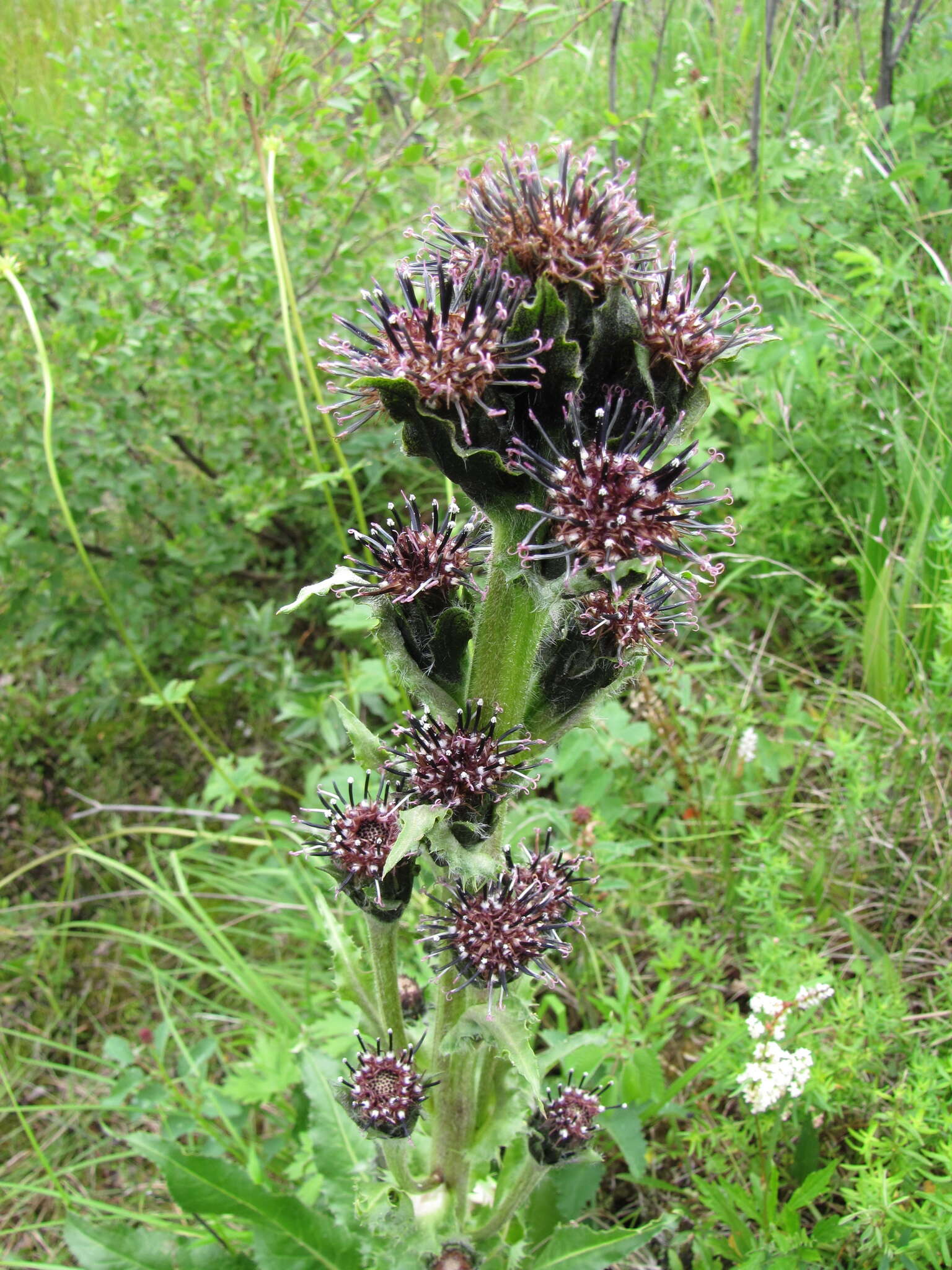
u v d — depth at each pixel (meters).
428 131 0.46
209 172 0.51
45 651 0.55
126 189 0.57
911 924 0.38
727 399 0.49
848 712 0.44
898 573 0.46
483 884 0.22
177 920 0.50
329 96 0.47
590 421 0.19
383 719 0.50
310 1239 0.29
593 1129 0.25
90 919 0.51
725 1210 0.28
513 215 0.18
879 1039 0.31
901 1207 0.28
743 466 0.50
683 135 0.62
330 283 0.51
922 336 0.48
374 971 0.25
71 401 0.47
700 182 0.58
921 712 0.40
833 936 0.38
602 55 0.69
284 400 0.50
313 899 0.43
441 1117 0.26
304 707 0.46
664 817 0.43
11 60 0.59
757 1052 0.28
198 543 0.53
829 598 0.45
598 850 0.37
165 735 0.56
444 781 0.21
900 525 0.46
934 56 0.63
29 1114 0.44
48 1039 0.46
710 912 0.40
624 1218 0.34
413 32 0.45
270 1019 0.44
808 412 0.49
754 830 0.36
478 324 0.18
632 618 0.21
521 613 0.21
